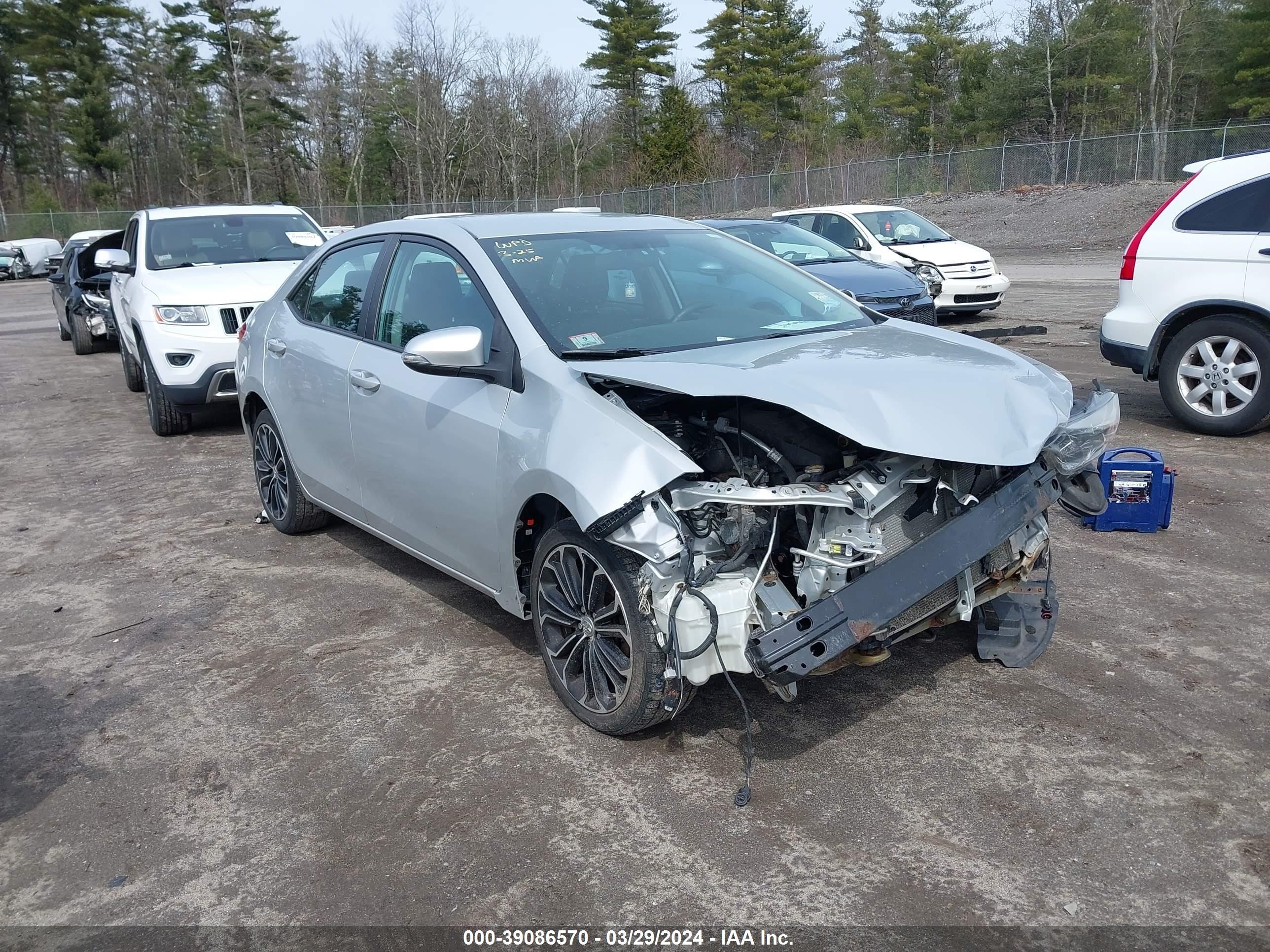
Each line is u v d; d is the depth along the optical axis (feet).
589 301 13.29
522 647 14.61
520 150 225.76
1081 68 173.68
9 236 187.93
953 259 44.70
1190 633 14.14
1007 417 10.94
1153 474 17.84
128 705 13.34
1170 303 23.61
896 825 10.14
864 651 10.74
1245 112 148.46
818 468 10.80
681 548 10.31
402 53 223.92
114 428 31.48
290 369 17.60
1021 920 8.77
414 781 11.27
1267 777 10.71
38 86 218.59
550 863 9.77
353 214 191.21
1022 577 12.12
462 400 13.10
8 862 10.18
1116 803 10.35
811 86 215.10
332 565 18.30
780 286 15.24
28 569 18.85
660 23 228.02
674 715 11.39
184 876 9.84
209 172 219.20
